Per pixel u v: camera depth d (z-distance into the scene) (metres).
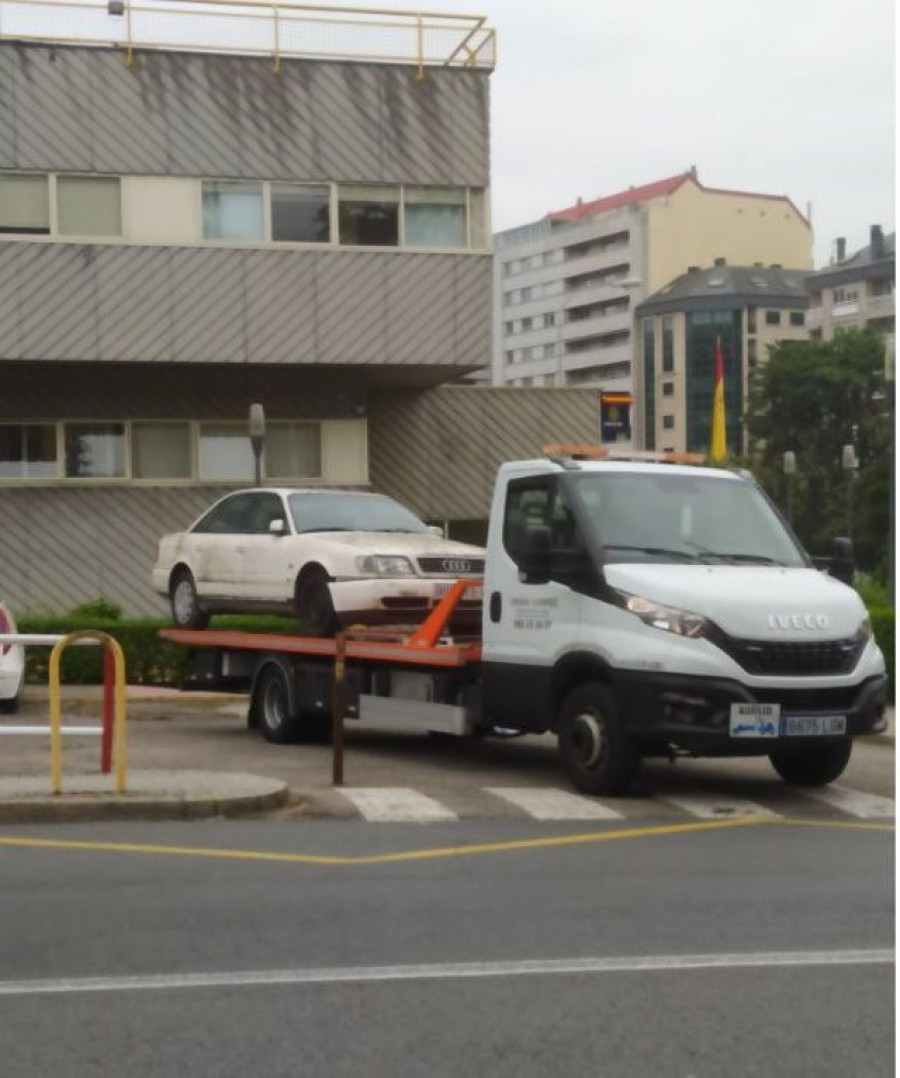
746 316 146.38
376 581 15.57
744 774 15.00
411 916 8.47
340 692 13.76
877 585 27.72
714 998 6.88
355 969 7.32
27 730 12.11
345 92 29.56
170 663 22.86
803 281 148.62
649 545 13.34
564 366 167.50
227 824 11.65
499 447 34.00
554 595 13.48
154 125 28.73
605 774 13.02
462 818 12.10
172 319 28.78
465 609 15.06
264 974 7.21
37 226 28.31
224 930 8.09
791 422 95.81
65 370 29.77
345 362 29.47
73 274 28.34
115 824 11.57
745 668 12.55
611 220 159.25
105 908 8.61
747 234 157.62
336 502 17.31
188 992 6.92
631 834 11.46
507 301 177.25
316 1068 5.90
